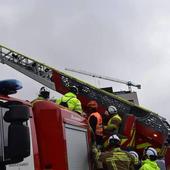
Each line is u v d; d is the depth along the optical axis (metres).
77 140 6.57
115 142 7.55
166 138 10.70
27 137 4.06
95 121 8.23
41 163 5.41
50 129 5.62
